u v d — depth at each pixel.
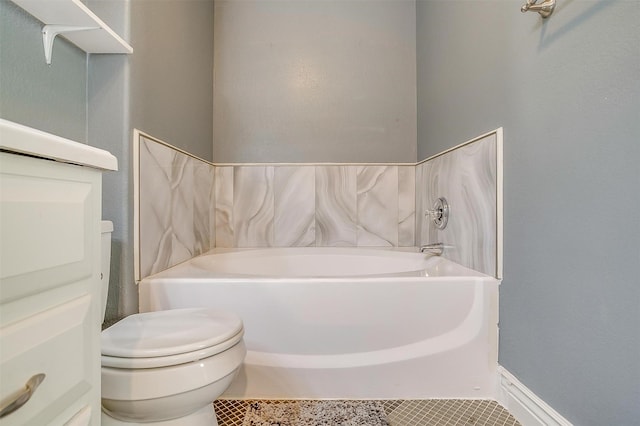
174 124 1.47
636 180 0.66
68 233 0.48
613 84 0.71
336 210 2.12
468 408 1.12
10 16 0.80
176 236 1.47
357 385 1.17
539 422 0.95
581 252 0.80
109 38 0.98
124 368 0.68
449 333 1.17
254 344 1.15
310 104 2.14
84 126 1.07
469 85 1.38
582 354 0.80
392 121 2.15
